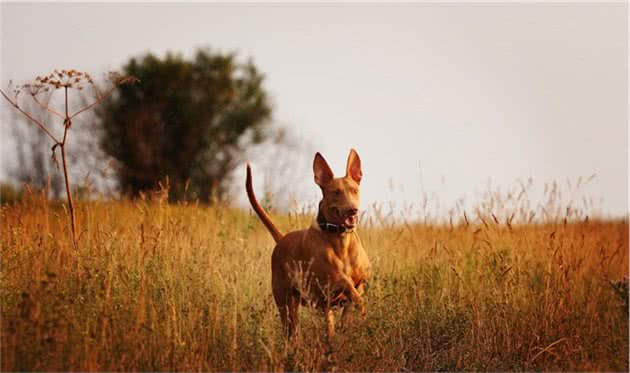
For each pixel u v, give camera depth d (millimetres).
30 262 11133
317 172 11320
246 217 17359
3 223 12625
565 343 11523
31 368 9062
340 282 10875
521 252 13555
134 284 11094
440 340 11320
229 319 10969
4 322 9695
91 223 13008
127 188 39094
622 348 11266
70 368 9188
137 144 40031
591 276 13562
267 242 15383
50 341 8992
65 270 11016
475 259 13305
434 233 15031
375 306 10984
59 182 29203
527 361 11125
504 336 11398
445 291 12234
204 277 11883
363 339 10312
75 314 10117
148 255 11914
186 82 42469
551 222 13656
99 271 10773
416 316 11586
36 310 9352
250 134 43031
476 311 11469
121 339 9852
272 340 10172
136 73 41844
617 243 14688
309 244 11109
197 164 42250
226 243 14086
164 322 10359
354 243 11172
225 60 43906
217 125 42875
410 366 10906
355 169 11523
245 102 43656
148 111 40906
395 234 14750
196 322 10617
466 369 10930
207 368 9836
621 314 11914
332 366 9625
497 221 12305
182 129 41844
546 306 11773
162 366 9688
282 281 11719
